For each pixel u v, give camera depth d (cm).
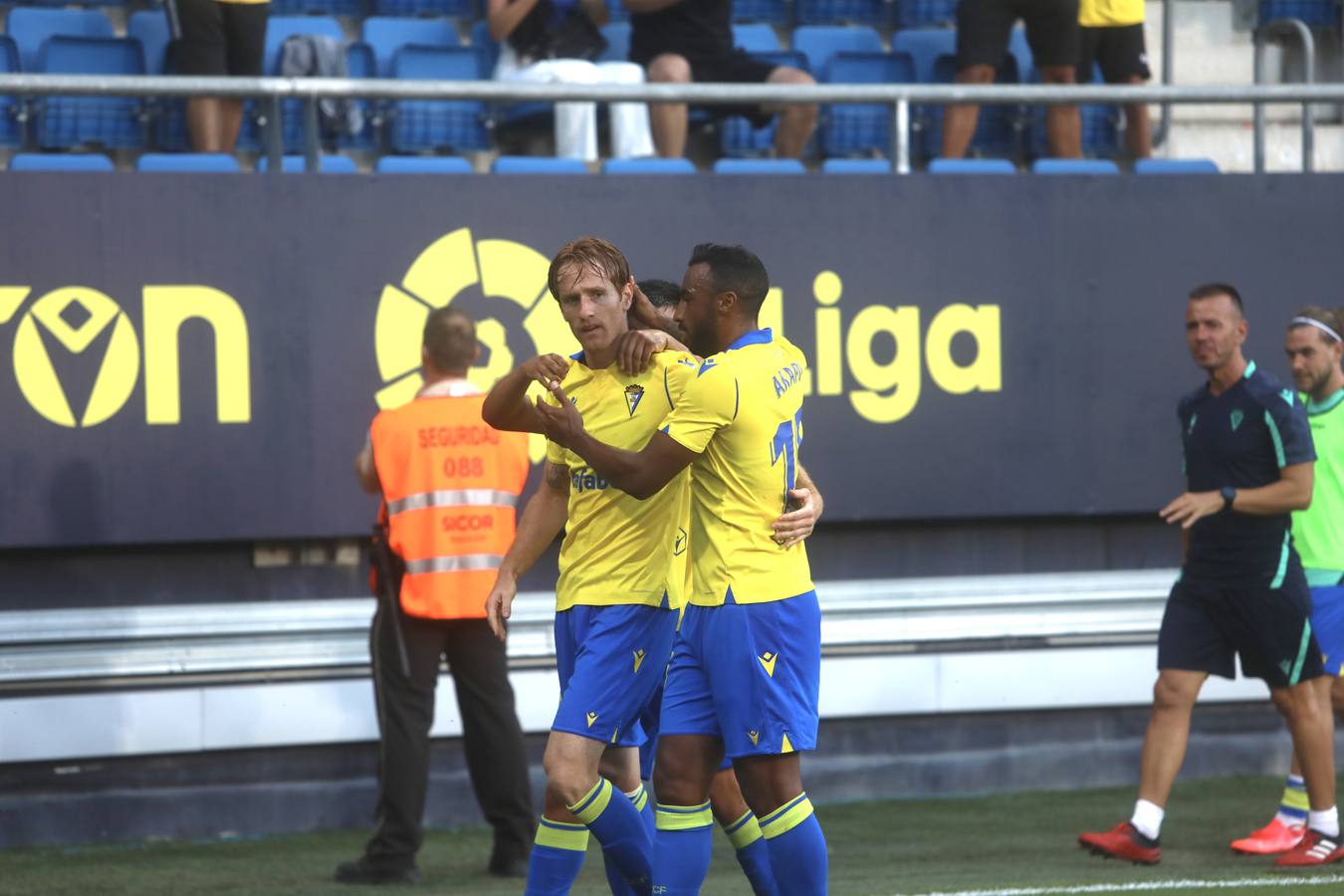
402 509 2136
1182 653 2214
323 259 2502
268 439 2480
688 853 1522
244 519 2469
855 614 2720
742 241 2652
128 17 3234
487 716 2169
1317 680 2219
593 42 3141
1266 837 2272
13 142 2952
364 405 2517
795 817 1537
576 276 1498
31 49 3119
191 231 2450
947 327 2722
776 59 3300
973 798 2717
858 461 2684
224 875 2191
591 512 1527
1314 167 3628
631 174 2619
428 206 2542
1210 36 3756
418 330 2536
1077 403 2775
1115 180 2788
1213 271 2825
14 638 2402
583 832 1566
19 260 2383
